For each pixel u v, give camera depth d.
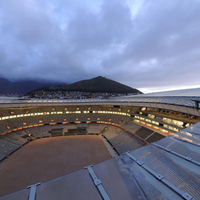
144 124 50.75
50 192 4.41
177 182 4.92
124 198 4.19
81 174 5.33
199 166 6.00
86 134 55.44
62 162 35.03
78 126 60.09
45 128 56.47
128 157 6.68
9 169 31.69
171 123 41.41
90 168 5.70
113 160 6.36
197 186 4.76
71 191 4.48
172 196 4.27
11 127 49.62
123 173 5.42
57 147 43.59
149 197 4.23
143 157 6.73
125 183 4.86
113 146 44.44
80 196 4.27
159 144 8.42
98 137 52.72
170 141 8.91
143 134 44.41
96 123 63.06
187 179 5.13
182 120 38.94
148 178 5.16
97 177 5.15
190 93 47.94
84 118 63.47
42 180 28.17
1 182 27.47
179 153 7.25
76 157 37.66
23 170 31.36
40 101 59.41
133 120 55.47
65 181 4.95
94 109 66.75
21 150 41.06
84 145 45.50
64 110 64.38
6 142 42.88
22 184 26.92
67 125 60.28
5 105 49.31
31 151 40.59
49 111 62.38
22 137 48.16
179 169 5.76
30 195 4.28
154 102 45.06
